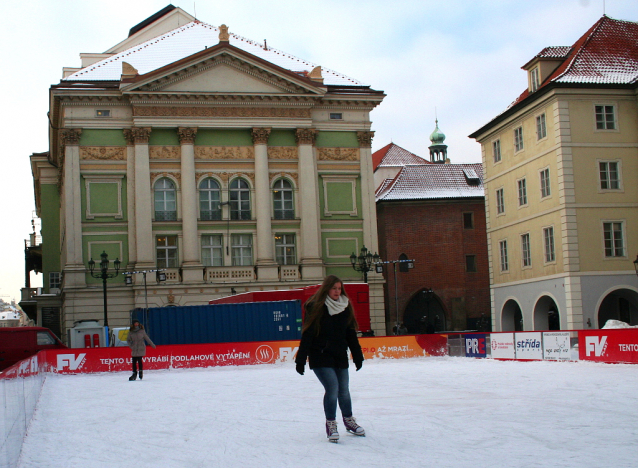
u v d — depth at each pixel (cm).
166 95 5500
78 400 2098
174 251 5553
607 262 4572
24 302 7450
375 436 1173
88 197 5466
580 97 4638
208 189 5656
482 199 7056
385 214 7000
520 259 5159
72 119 5462
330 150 5891
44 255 6931
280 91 5709
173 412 1673
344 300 1148
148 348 3550
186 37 6400
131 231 5462
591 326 4494
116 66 5825
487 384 2111
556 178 4653
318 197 5838
